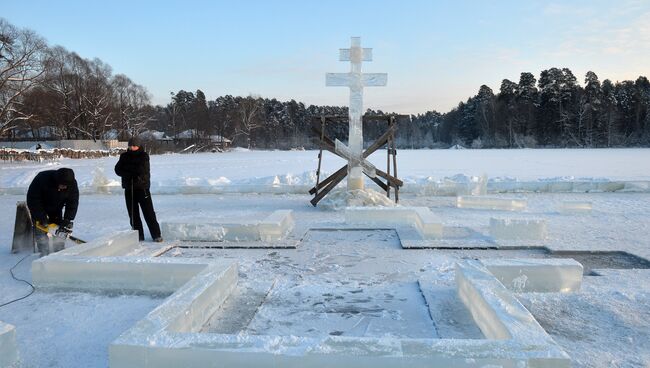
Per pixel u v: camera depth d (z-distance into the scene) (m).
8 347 3.02
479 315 3.56
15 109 49.25
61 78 57.41
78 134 60.62
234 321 3.75
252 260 5.82
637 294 4.25
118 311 4.09
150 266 4.58
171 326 2.99
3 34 41.22
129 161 6.81
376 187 13.60
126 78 67.94
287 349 2.58
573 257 5.95
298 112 104.62
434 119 111.38
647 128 73.06
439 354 2.50
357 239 7.02
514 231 6.80
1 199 13.30
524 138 76.38
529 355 2.49
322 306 4.12
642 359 3.07
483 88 86.75
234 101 101.25
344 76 10.17
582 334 3.47
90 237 7.48
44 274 4.73
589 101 74.88
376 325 3.68
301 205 11.13
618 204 10.87
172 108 86.81
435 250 6.29
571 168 24.61
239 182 14.66
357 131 10.27
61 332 3.64
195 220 7.38
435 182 13.22
